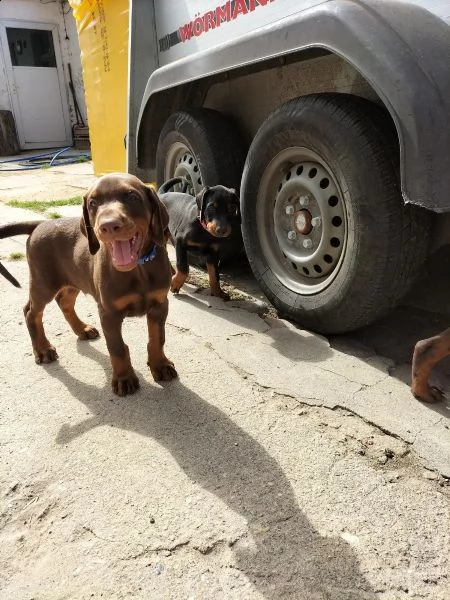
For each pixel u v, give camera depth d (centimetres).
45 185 360
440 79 83
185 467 80
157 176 188
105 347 120
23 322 133
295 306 124
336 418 91
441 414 90
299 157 119
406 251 101
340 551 65
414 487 75
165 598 60
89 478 78
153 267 95
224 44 122
